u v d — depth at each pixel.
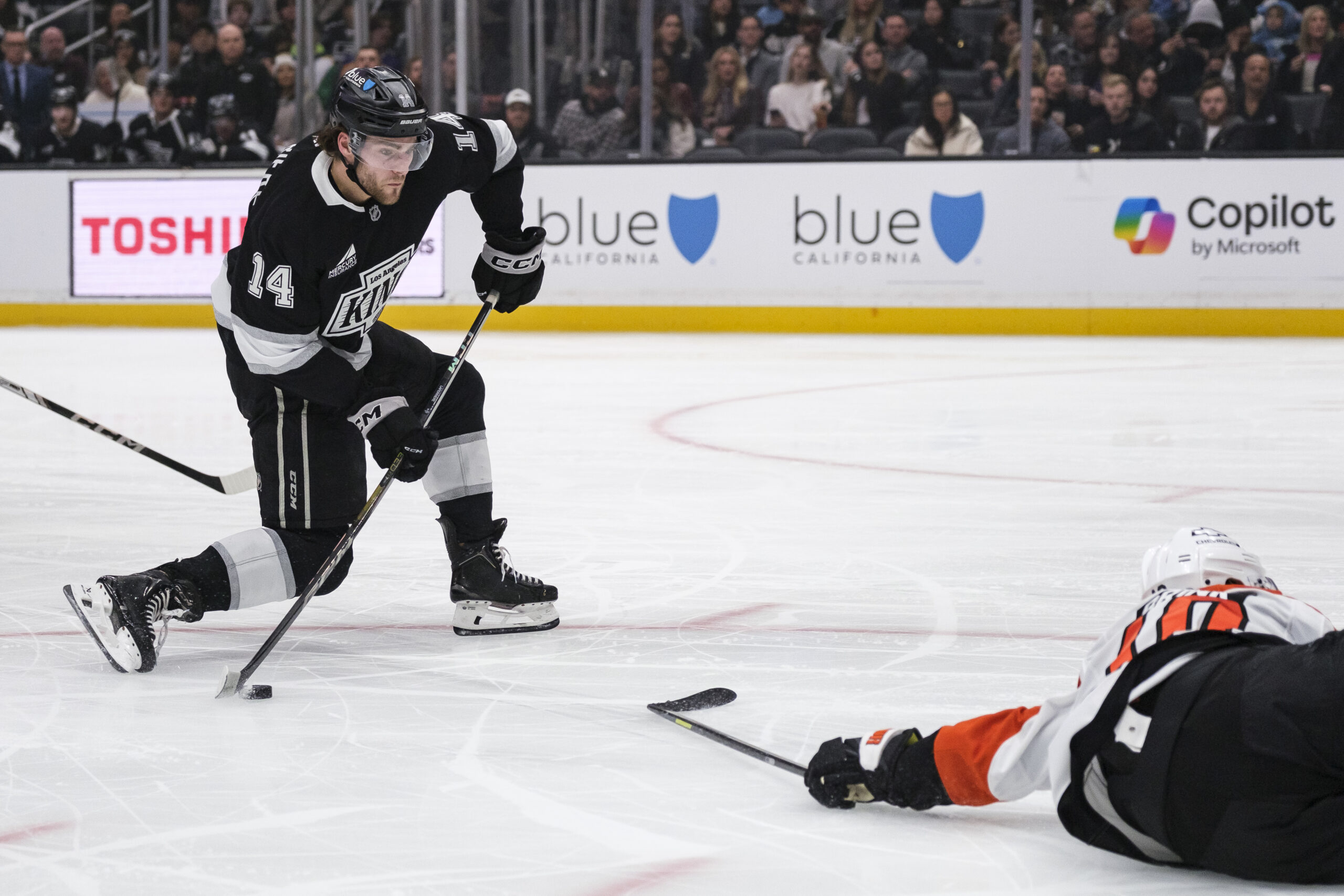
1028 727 6.91
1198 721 6.12
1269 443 23.02
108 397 30.03
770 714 9.58
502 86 49.00
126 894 6.67
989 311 45.62
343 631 11.93
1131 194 44.56
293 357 10.05
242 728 9.26
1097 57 46.41
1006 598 12.99
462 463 11.65
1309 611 6.69
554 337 45.56
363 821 7.60
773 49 48.06
